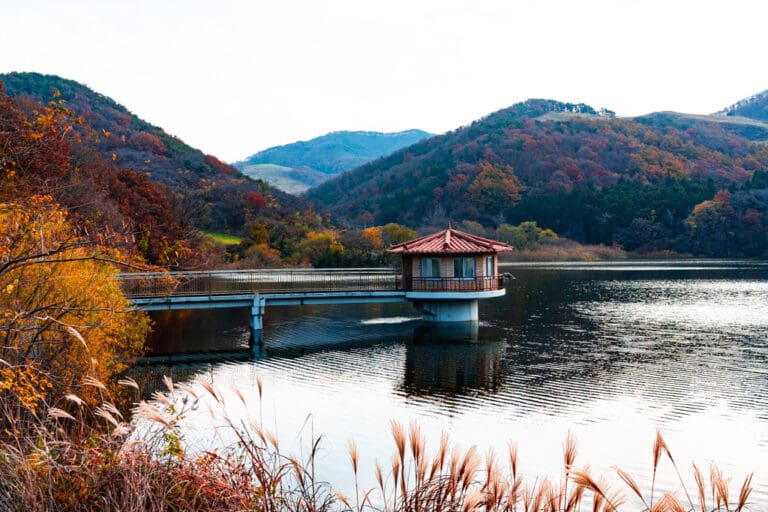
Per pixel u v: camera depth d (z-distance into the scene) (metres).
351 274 52.66
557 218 144.75
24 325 10.45
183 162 118.88
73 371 13.83
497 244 37.41
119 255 11.81
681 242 132.75
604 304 47.06
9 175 10.80
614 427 17.84
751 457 15.54
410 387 22.66
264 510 6.06
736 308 44.44
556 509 5.02
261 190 112.69
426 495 5.37
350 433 17.16
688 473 14.57
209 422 16.73
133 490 5.67
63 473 6.09
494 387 22.61
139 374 24.38
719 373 24.48
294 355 28.81
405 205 165.12
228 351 29.80
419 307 38.12
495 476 5.15
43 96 132.75
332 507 11.48
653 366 25.84
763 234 129.00
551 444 16.38
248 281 48.06
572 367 25.81
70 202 23.25
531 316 40.75
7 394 8.18
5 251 9.86
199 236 61.22
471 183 160.88
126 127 130.75
